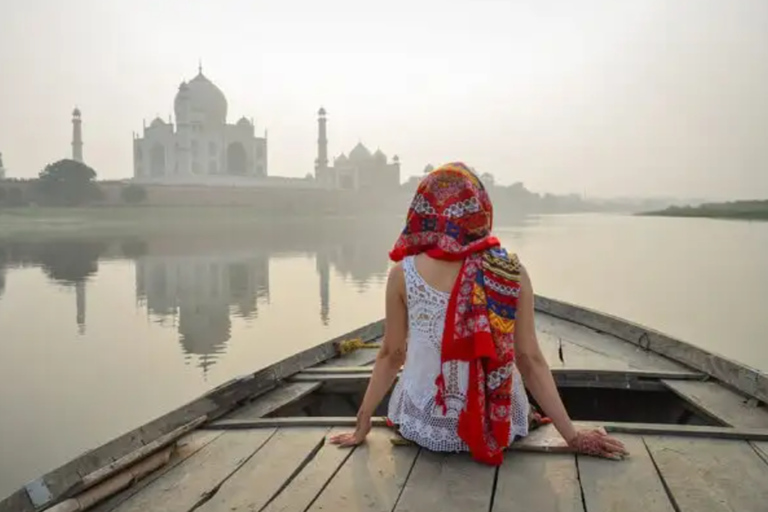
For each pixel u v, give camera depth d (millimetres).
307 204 78750
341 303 17109
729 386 3834
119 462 2490
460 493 2338
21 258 30328
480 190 2641
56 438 7195
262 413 3475
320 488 2416
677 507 2219
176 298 18219
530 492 2336
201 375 9953
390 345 2746
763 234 43594
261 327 13859
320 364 4699
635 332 5211
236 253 32844
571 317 6070
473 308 2537
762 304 15469
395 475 2502
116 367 10430
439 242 2615
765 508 2203
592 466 2545
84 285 21234
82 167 64312
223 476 2562
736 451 2682
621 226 60125
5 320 14836
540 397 2682
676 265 24688
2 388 9023
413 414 2736
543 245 36406
